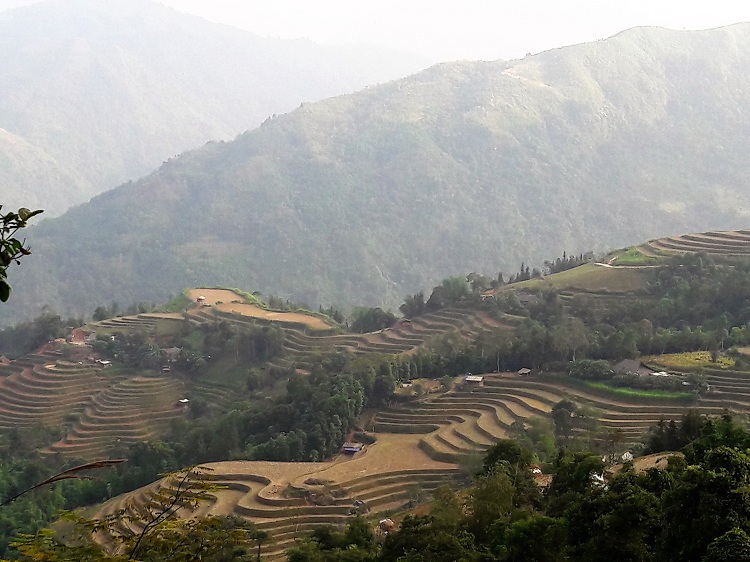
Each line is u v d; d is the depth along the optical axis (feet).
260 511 233.55
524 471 176.45
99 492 296.71
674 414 280.51
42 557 64.59
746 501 99.14
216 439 316.19
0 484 294.25
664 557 104.12
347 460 289.94
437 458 276.00
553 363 346.13
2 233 49.52
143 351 484.74
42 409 424.46
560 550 117.70
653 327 386.11
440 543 133.28
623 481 128.98
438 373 373.40
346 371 358.64
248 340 488.02
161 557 71.77
